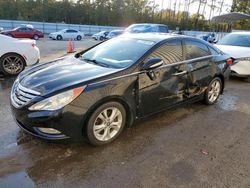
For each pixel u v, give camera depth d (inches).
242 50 264.2
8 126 135.6
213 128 147.6
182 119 158.6
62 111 104.0
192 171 104.6
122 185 94.5
